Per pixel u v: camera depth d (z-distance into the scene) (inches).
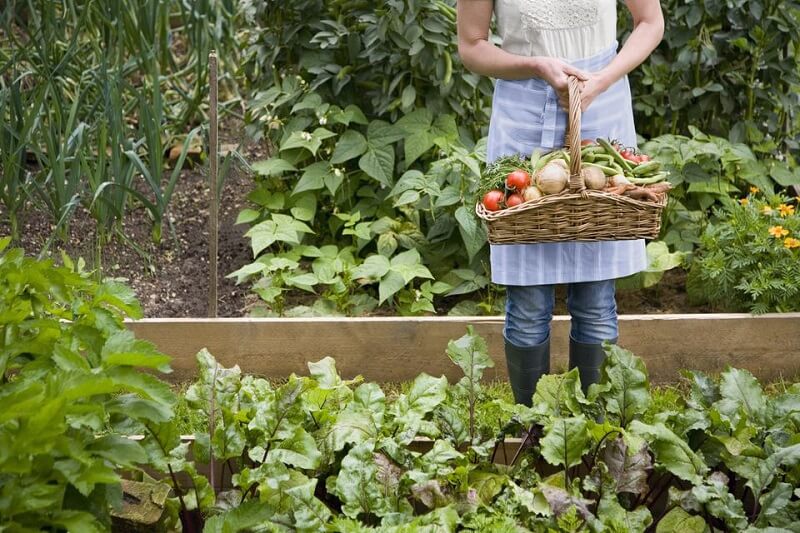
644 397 121.9
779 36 192.4
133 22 210.4
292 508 106.2
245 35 230.2
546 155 123.2
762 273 162.7
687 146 185.3
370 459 112.1
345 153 184.1
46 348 102.3
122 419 102.3
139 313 110.9
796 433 120.2
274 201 189.0
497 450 127.9
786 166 197.3
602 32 125.1
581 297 133.4
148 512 109.5
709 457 119.4
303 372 161.8
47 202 180.4
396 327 159.9
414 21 180.2
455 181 177.9
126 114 215.3
